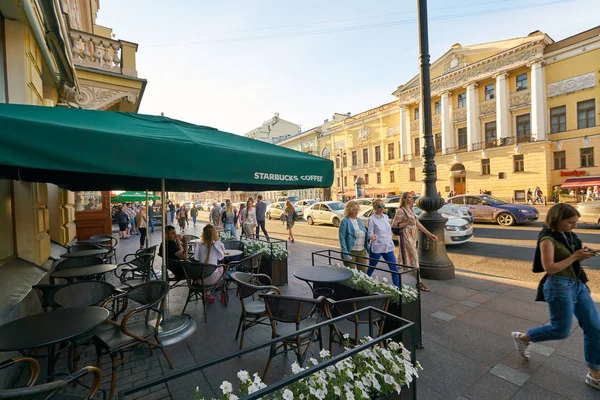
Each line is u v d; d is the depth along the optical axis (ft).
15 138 5.27
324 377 5.99
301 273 12.38
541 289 9.27
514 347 10.69
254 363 9.93
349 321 10.13
